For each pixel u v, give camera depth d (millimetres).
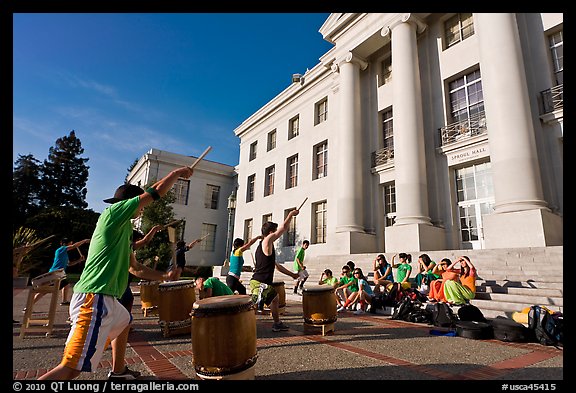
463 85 12961
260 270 5441
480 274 8094
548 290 6219
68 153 37844
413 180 12344
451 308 5922
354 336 5016
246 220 25328
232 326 2770
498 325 4793
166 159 27750
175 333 5062
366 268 11750
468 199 12141
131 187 2785
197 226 28266
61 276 5324
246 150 27109
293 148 21641
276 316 5383
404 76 13344
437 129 13273
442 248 12016
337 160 17609
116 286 2424
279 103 23484
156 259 9258
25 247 6715
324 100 20219
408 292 7461
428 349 4203
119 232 2486
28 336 5125
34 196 34281
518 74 9844
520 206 9023
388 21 14578
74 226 23531
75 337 2195
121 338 2939
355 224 14875
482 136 11383
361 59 16688
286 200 21156
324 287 5273
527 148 9312
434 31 14188
